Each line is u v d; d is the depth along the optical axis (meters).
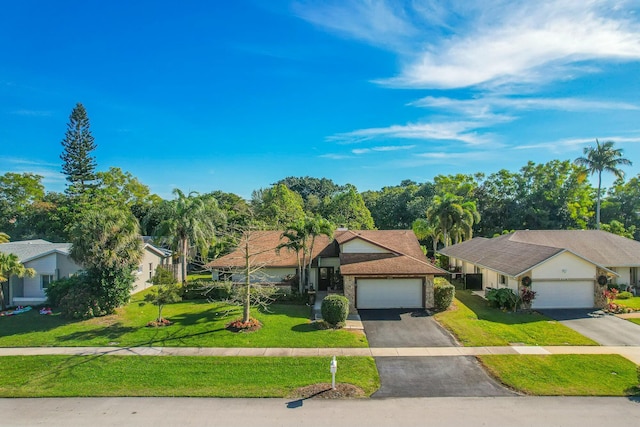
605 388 14.51
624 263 31.16
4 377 16.22
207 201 38.75
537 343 19.66
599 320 23.75
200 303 28.97
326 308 22.78
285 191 64.50
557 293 26.78
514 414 12.64
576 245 34.78
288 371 16.47
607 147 52.84
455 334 21.23
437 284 27.77
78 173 64.56
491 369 16.42
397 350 18.91
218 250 41.06
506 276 27.78
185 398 14.09
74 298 24.88
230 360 17.67
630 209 61.41
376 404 13.45
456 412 12.81
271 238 36.91
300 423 12.21
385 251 30.47
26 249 33.25
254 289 24.14
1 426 12.27
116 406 13.53
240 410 13.12
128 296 26.59
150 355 18.39
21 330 22.38
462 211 47.88
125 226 25.86
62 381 15.73
